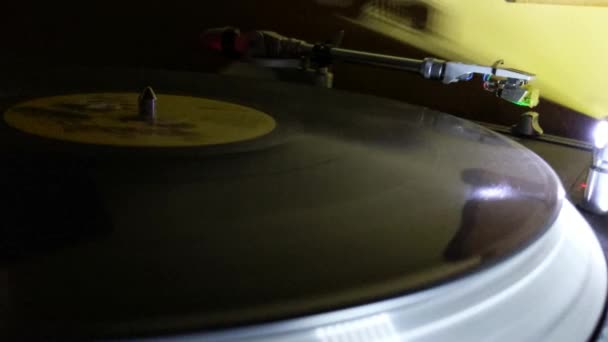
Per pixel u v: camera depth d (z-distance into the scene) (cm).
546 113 41
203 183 20
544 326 16
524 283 17
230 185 20
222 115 29
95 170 20
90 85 34
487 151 25
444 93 44
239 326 13
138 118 27
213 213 18
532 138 34
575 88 40
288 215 18
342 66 47
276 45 38
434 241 17
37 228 16
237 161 22
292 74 38
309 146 25
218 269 15
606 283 19
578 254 19
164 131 25
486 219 18
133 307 13
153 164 21
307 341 13
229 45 39
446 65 32
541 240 18
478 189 21
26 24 48
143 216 17
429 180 21
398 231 17
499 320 16
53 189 18
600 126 24
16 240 15
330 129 28
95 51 50
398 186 21
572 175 27
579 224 21
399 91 46
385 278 15
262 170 21
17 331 12
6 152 21
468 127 30
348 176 21
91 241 16
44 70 37
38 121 25
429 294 15
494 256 16
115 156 21
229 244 16
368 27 46
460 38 43
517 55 41
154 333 12
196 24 49
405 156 24
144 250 15
